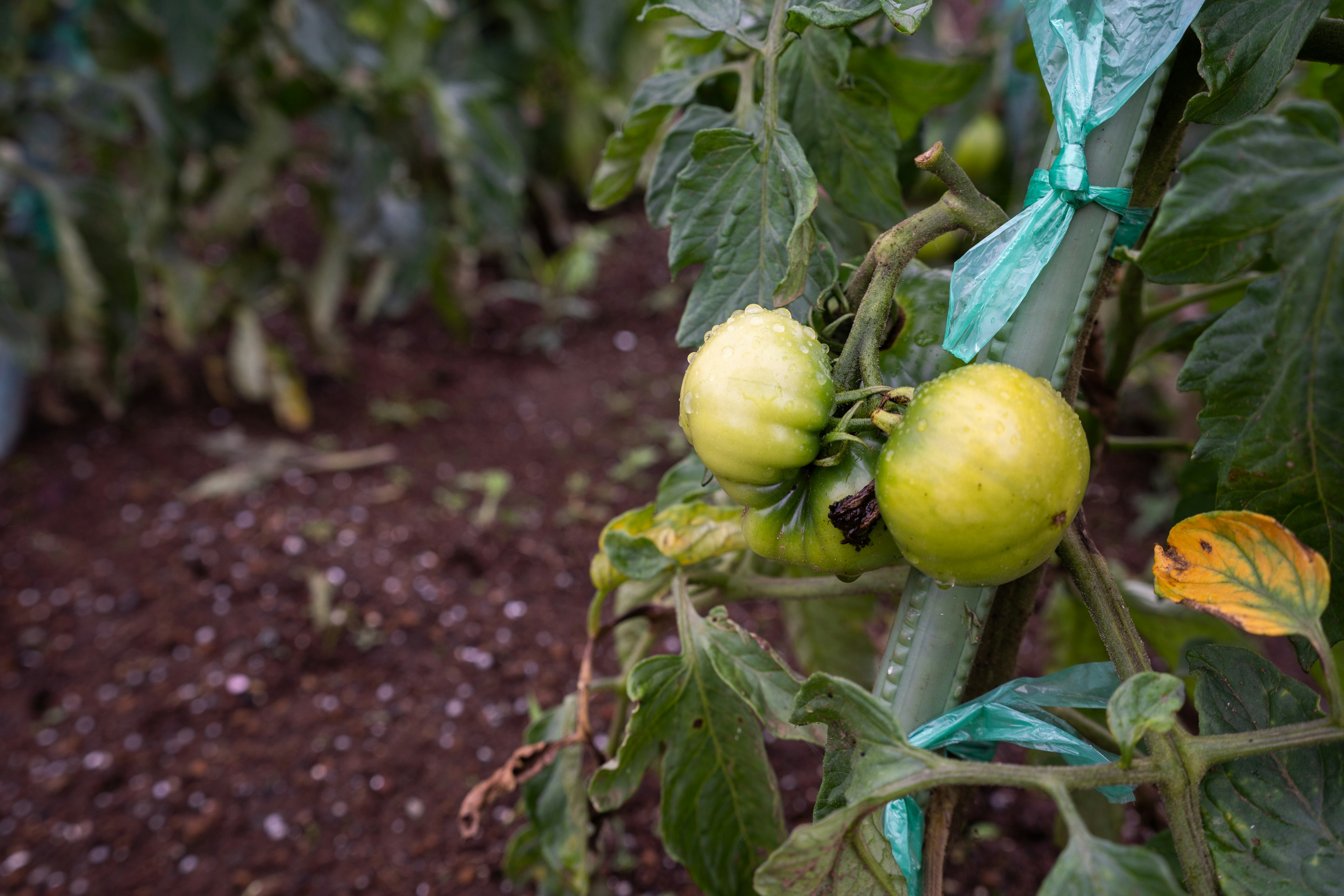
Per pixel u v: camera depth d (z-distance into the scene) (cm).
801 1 90
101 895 192
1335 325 71
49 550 287
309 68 323
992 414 68
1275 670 84
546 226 479
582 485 323
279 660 249
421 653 251
